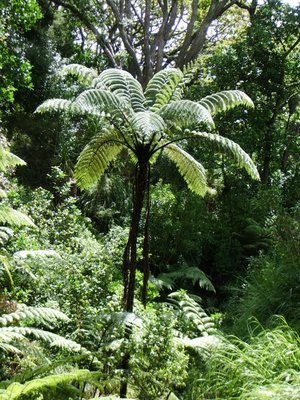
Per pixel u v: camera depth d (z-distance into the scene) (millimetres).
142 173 5227
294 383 4379
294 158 15898
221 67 14930
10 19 11492
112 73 5629
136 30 22422
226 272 11617
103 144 5613
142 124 4578
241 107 14180
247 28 16078
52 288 6047
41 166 12844
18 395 3600
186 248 11648
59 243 7949
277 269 7621
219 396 4969
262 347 5293
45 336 4285
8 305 5047
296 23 14820
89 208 11859
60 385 3926
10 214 5336
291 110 15828
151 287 8453
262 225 12289
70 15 19984
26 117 13977
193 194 12344
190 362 5461
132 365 4734
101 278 6445
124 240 8375
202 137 5520
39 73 15180
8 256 5660
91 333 5055
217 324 7387
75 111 5000
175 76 5586
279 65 14867
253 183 14367
